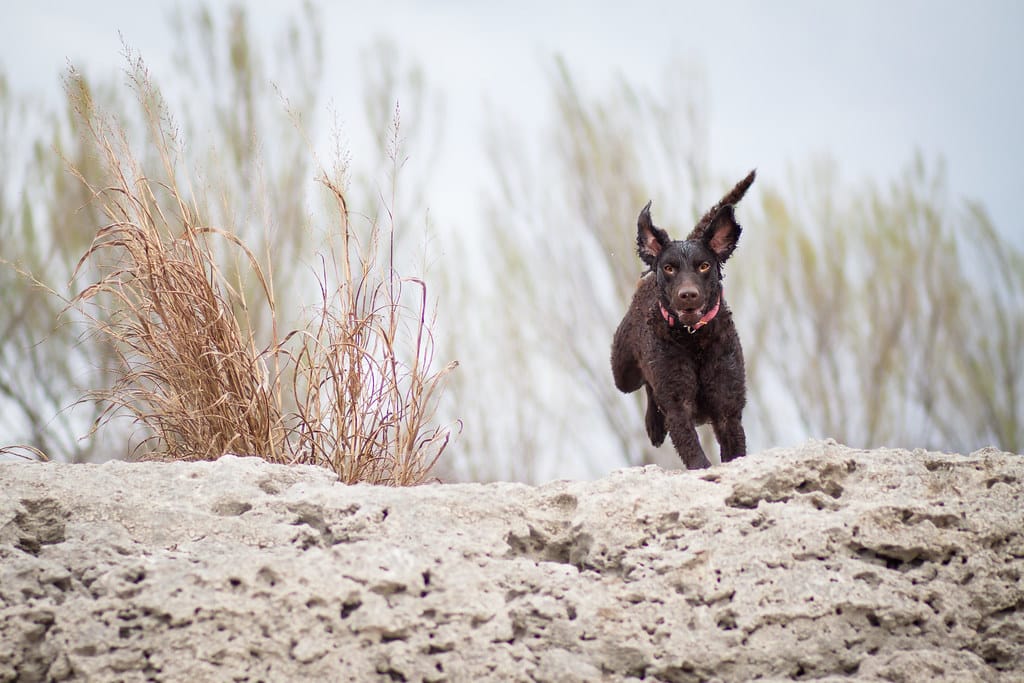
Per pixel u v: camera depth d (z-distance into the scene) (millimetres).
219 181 13078
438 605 8352
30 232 26250
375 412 11664
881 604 8430
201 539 8836
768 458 9773
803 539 8828
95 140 12789
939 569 8859
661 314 13703
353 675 7996
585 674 8102
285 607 8148
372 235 12422
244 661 7977
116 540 8742
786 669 8234
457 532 9031
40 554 8680
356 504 9141
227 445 11117
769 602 8484
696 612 8445
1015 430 33281
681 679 8234
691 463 13406
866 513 8977
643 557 8883
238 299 12812
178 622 8023
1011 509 9219
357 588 8258
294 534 8820
